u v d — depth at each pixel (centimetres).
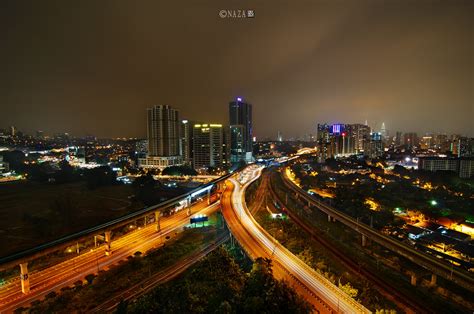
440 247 10956
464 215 13988
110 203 18162
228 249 10825
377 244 12056
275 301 6175
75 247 10975
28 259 7944
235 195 18138
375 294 7844
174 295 7206
